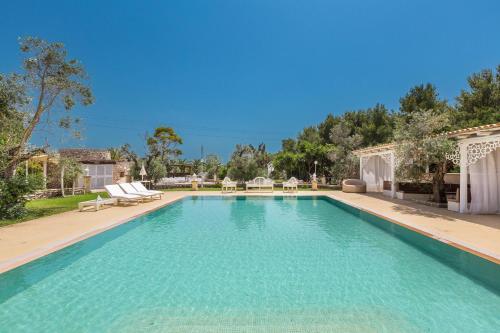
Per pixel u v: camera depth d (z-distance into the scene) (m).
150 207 11.78
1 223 8.19
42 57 10.17
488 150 8.66
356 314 3.50
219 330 3.15
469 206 9.88
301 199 16.17
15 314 3.53
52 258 5.47
